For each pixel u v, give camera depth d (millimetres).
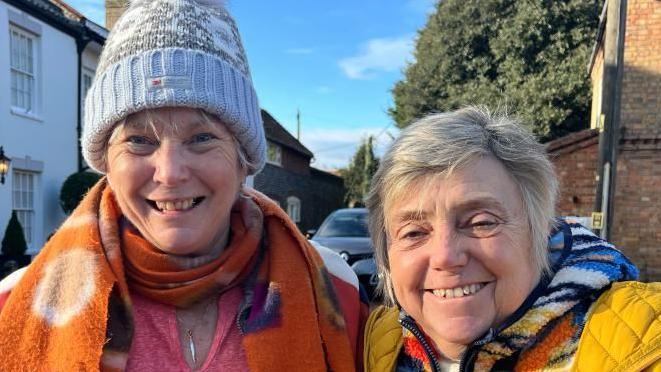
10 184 9336
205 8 1504
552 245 1369
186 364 1380
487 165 1261
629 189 7453
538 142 1350
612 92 6039
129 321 1357
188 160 1385
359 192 26312
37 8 9852
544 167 1311
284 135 21234
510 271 1254
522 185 1287
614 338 1157
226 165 1445
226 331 1439
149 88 1329
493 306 1287
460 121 1311
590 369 1161
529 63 14898
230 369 1397
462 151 1234
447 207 1251
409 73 17703
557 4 14648
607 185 6062
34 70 10141
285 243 1632
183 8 1440
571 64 13945
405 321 1457
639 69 7406
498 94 14141
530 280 1292
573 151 7773
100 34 11664
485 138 1266
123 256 1448
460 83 16094
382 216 1449
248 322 1442
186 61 1370
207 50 1421
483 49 16016
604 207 6066
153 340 1385
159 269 1413
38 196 10234
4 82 9203
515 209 1271
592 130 7762
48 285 1398
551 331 1269
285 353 1431
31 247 10047
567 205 7793
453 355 1391
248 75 1561
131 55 1371
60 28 10734
